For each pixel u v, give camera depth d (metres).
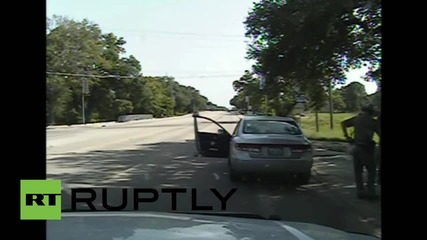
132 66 95.44
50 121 68.88
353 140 10.41
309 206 9.49
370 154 10.05
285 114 32.44
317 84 22.19
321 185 11.97
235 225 3.10
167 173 14.26
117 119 88.69
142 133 41.03
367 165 10.06
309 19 15.42
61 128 55.31
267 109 46.41
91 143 29.16
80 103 76.19
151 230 2.67
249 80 53.44
